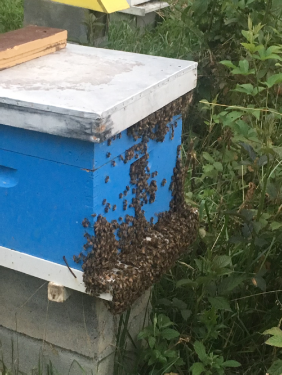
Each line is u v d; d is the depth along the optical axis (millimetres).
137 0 4562
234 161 2492
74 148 1354
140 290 1575
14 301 1771
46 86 1448
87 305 1627
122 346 1763
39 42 1710
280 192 1975
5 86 1432
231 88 3109
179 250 1788
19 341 1823
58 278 1526
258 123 2811
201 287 1981
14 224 1540
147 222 1708
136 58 1761
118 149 1441
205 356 1671
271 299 2035
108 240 1470
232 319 1938
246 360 1916
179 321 1987
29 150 1420
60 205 1438
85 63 1686
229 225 2256
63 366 1763
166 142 1721
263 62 2865
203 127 3178
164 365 1732
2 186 1511
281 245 2059
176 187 1842
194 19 3244
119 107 1338
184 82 1676
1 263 1612
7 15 4293
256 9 3039
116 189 1489
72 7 3137
